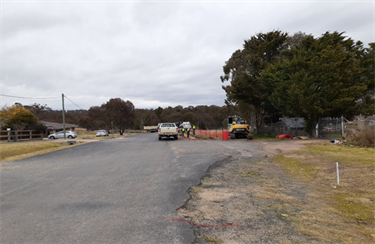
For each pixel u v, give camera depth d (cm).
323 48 2436
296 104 2395
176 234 423
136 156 1495
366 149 1383
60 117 9638
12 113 4297
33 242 404
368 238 406
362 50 2700
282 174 911
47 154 1827
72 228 457
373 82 2408
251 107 3759
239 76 3369
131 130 8950
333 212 523
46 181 878
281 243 389
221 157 1323
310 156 1259
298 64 2450
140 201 612
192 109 11525
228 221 481
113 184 798
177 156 1413
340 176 824
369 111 2328
